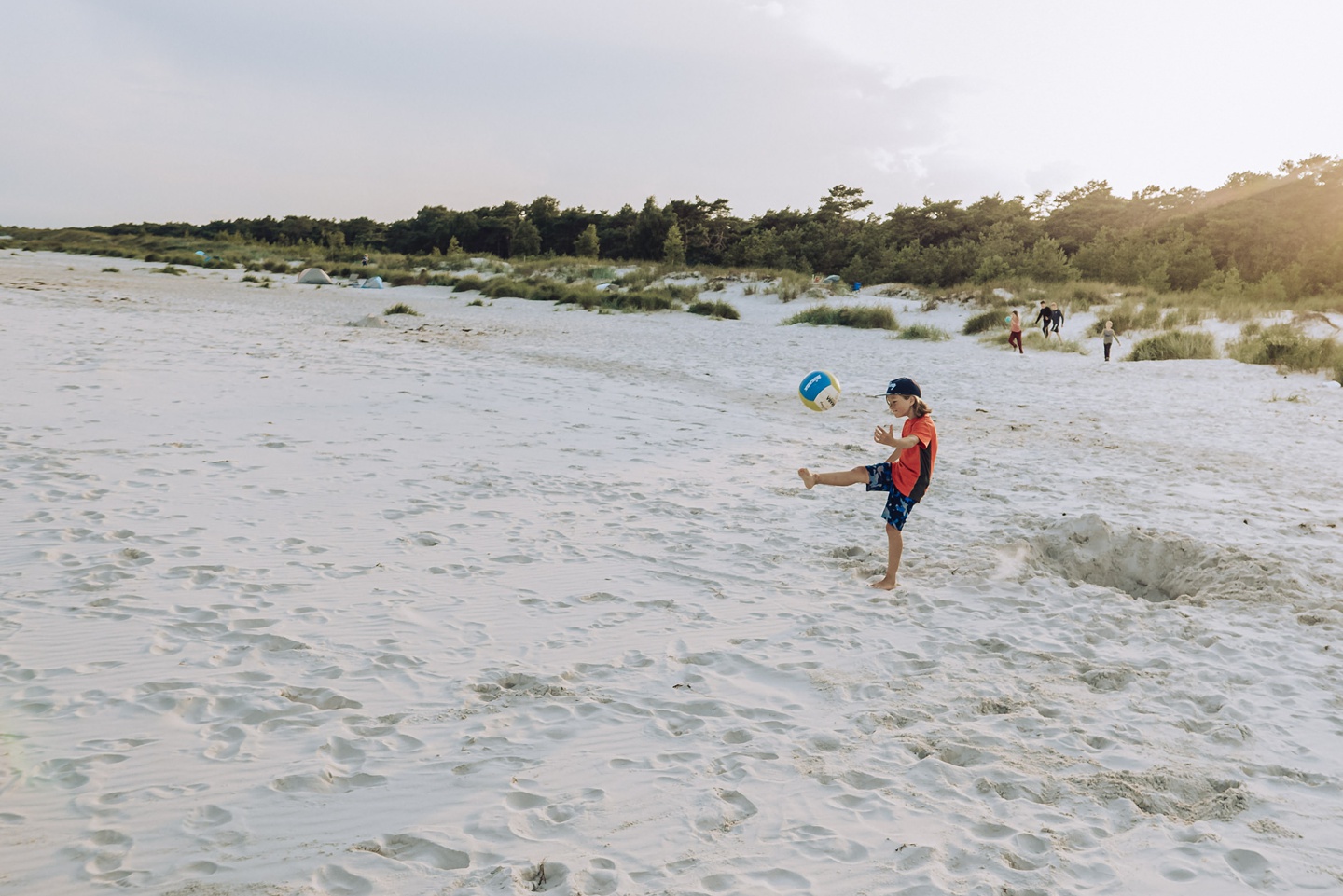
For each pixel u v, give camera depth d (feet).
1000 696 15.33
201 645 15.34
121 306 78.89
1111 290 126.52
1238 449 41.52
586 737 13.08
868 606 19.62
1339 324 88.17
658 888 9.55
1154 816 11.54
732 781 11.99
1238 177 277.44
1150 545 24.53
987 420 48.62
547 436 35.81
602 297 121.70
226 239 320.29
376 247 397.19
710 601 19.40
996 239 204.13
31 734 12.14
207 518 22.40
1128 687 15.97
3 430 29.58
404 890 9.29
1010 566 23.12
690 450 35.50
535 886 9.54
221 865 9.59
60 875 9.28
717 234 302.25
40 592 17.08
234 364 46.91
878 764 12.67
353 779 11.54
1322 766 13.10
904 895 9.58
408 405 39.52
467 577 19.80
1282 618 19.66
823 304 124.88
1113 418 50.19
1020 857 10.46
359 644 15.88
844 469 33.81
